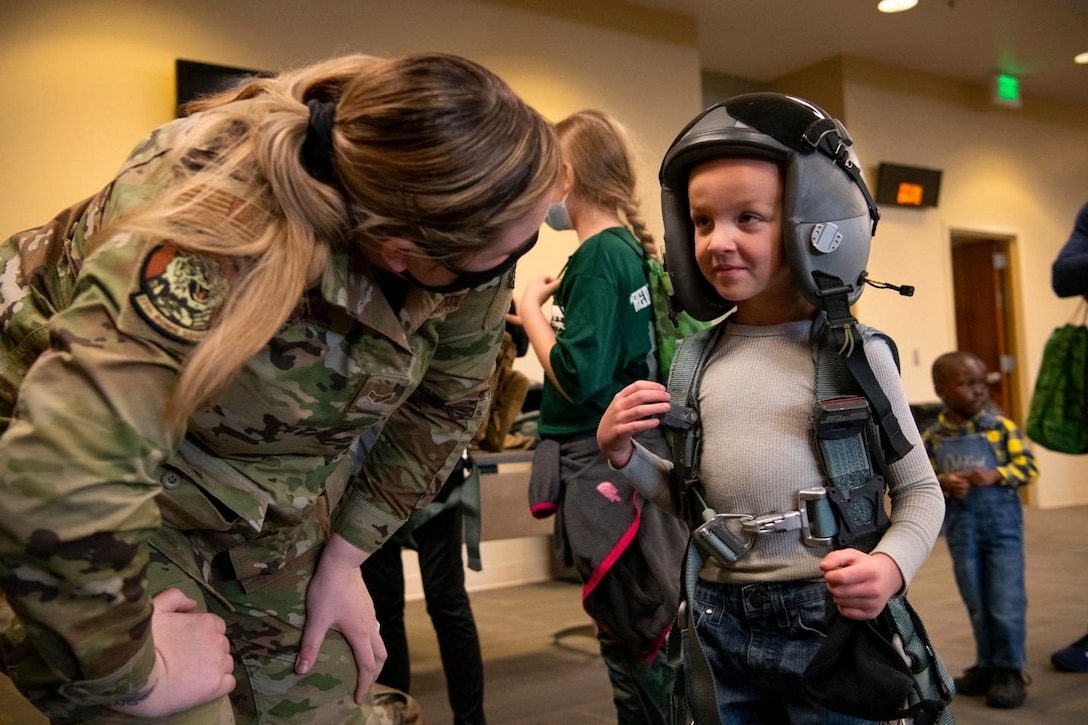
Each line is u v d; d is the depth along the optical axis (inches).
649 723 62.1
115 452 27.1
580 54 201.6
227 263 29.4
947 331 268.1
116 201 32.0
